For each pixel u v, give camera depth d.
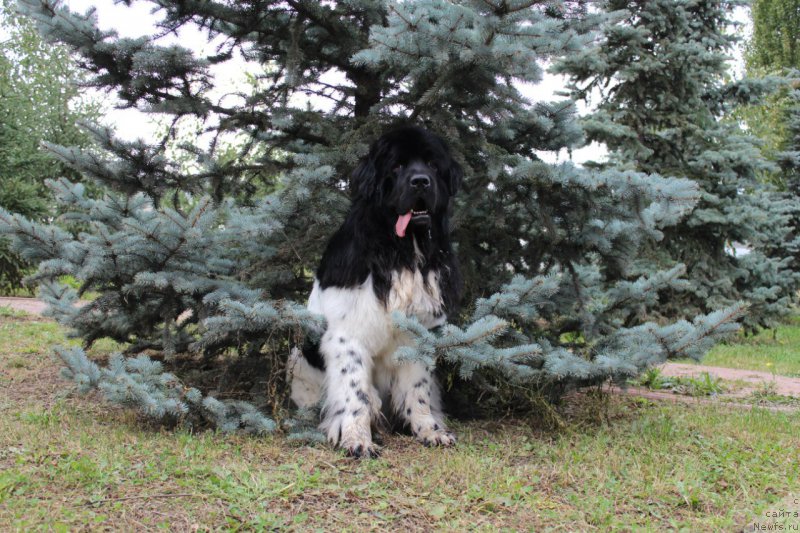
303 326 3.83
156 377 3.82
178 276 3.97
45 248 4.21
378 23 4.82
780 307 10.86
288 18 4.86
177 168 4.67
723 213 10.59
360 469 3.38
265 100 4.61
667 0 10.98
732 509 2.95
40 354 6.25
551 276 4.08
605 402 4.54
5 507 2.70
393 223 3.75
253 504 2.84
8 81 14.91
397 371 4.06
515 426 4.39
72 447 3.46
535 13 3.67
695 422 4.49
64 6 4.09
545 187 4.25
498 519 2.84
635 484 3.24
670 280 4.44
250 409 4.03
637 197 4.03
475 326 3.48
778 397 5.89
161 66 4.20
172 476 3.12
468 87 4.03
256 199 5.24
